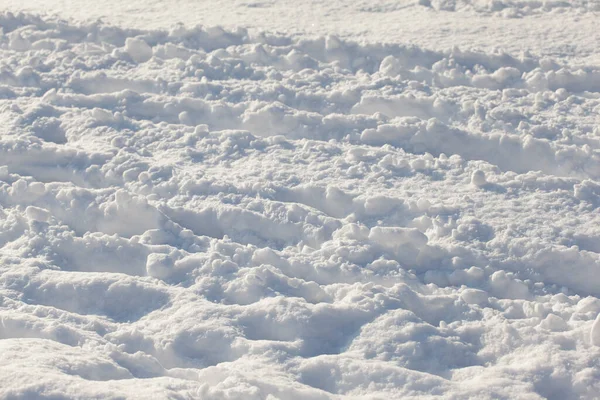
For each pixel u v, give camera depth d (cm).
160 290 381
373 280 404
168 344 345
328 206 475
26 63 655
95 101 597
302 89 625
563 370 330
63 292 379
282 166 514
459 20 830
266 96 611
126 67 660
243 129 577
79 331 347
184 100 592
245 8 870
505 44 745
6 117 566
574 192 487
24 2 919
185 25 732
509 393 317
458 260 420
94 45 694
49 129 559
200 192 477
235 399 302
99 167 499
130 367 328
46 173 504
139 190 479
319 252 423
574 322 366
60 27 728
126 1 906
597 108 605
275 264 413
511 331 355
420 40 746
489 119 581
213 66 656
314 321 360
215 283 390
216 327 353
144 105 591
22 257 406
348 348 350
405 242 429
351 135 561
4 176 488
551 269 420
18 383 287
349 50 699
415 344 346
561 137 560
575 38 770
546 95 626
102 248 416
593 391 322
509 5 890
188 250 423
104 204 451
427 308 378
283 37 723
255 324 362
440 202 470
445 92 625
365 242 432
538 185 496
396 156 529
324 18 830
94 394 287
